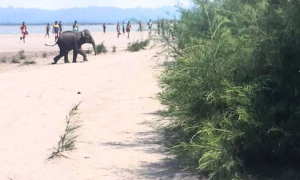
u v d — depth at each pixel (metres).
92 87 15.40
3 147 8.01
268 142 5.78
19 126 9.70
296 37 5.52
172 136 7.29
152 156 7.38
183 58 6.32
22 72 21.66
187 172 6.39
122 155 7.48
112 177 6.43
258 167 6.13
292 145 5.85
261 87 5.62
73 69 21.47
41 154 7.58
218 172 5.70
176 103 6.43
